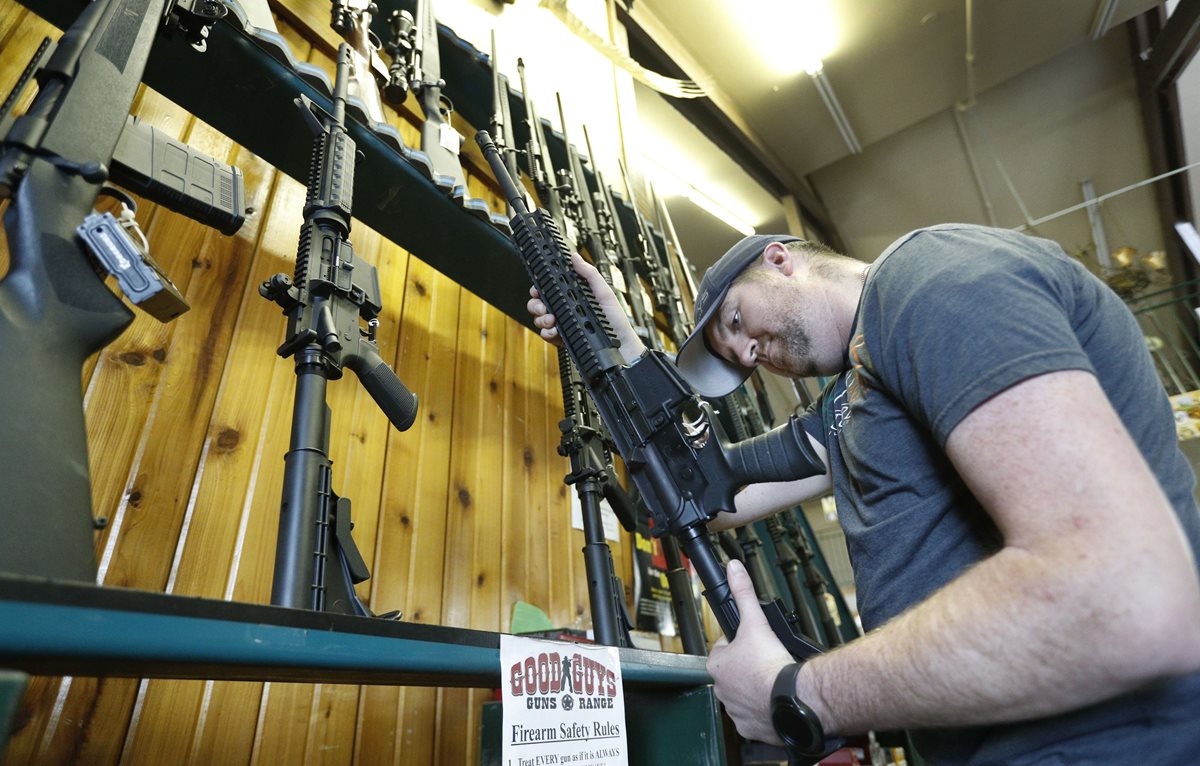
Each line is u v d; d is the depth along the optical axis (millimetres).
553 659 684
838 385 939
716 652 762
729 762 1763
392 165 1169
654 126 3674
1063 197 4473
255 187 1308
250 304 1226
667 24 3463
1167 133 3844
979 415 532
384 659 510
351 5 1153
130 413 1006
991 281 593
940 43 3699
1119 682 458
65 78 567
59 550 423
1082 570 451
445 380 1586
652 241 2420
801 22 3504
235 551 1069
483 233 1361
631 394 877
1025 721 602
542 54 2098
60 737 814
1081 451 482
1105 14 3492
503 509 1612
